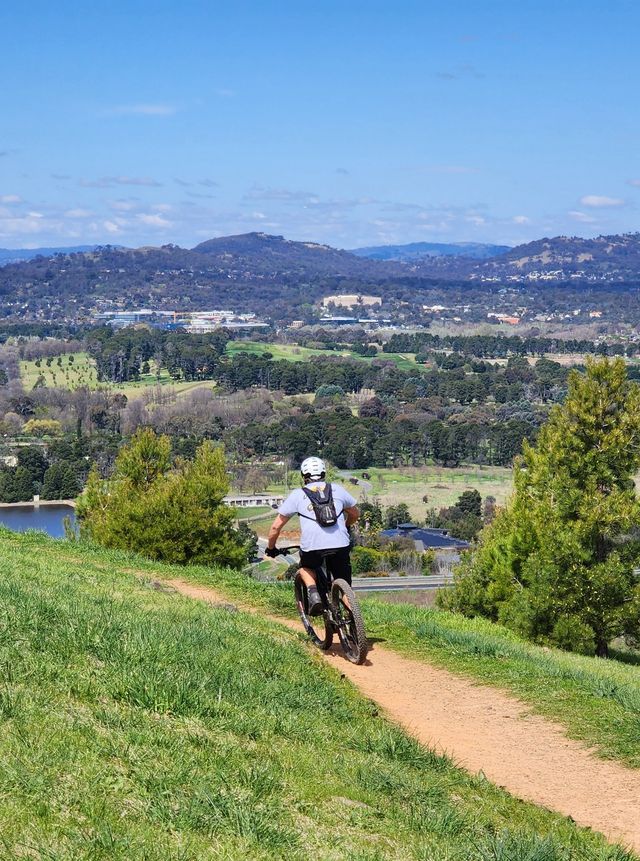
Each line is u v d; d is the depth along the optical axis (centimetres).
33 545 1656
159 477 2581
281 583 1443
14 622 730
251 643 886
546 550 1973
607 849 534
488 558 2197
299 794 523
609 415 2045
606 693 876
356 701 796
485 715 827
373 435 14488
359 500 11162
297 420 15412
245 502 10544
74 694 600
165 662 707
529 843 509
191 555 2191
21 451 11712
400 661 998
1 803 421
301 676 809
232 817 460
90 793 452
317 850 456
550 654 1305
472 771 674
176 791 477
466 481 12900
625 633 2014
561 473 2061
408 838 506
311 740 642
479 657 1010
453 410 18112
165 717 597
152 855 406
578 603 1961
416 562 6975
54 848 391
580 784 664
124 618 852
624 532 1994
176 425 15300
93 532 2311
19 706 542
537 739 763
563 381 19700
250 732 611
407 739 684
